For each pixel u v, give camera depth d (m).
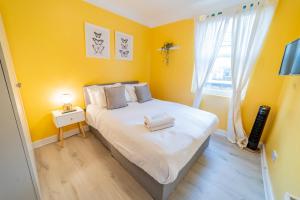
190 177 1.61
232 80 2.33
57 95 2.20
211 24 2.49
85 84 2.52
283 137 1.48
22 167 1.01
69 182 1.48
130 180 1.52
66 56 2.19
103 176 1.57
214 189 1.46
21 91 1.85
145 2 2.45
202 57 2.70
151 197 1.34
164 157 1.12
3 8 1.57
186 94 3.15
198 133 1.54
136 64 3.39
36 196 1.13
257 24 2.04
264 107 2.09
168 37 3.23
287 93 1.73
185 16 2.84
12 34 1.67
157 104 2.62
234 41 2.25
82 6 2.22
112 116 1.92
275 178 1.37
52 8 1.93
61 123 2.01
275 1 1.88
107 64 2.78
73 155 1.92
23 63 1.81
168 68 3.37
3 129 0.89
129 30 3.02
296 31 1.82
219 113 2.71
